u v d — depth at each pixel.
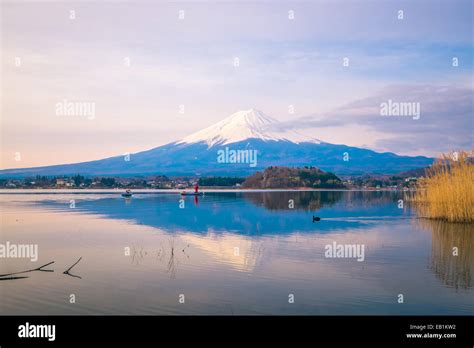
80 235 38.06
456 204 43.25
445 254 29.33
